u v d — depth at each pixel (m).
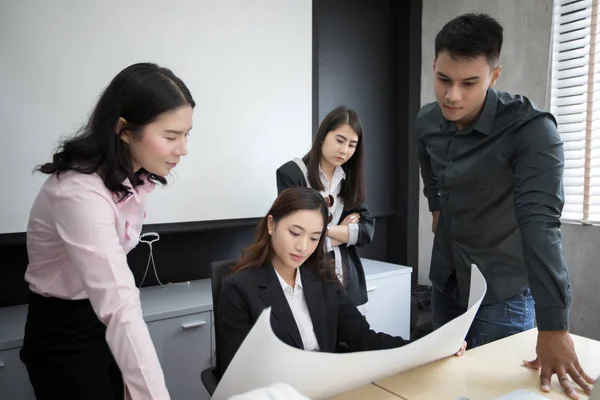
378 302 2.36
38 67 1.65
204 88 2.05
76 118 1.74
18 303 1.77
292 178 1.70
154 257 2.11
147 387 0.72
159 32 1.91
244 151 2.21
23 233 1.67
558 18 2.30
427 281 3.09
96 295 0.75
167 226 1.99
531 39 2.38
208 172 2.10
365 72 2.95
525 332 1.15
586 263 2.18
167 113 0.84
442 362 0.96
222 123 2.12
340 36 2.80
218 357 1.17
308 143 2.46
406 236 3.13
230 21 2.11
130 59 1.85
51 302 0.96
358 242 1.72
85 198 0.80
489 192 1.23
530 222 0.97
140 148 0.87
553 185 1.00
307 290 1.27
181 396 1.72
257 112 2.24
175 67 1.96
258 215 2.28
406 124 3.09
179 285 2.08
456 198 1.31
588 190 2.20
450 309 1.46
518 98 1.19
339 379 0.77
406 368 0.89
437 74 1.12
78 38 1.72
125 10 1.82
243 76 2.18
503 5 2.51
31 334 0.98
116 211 0.88
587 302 2.18
